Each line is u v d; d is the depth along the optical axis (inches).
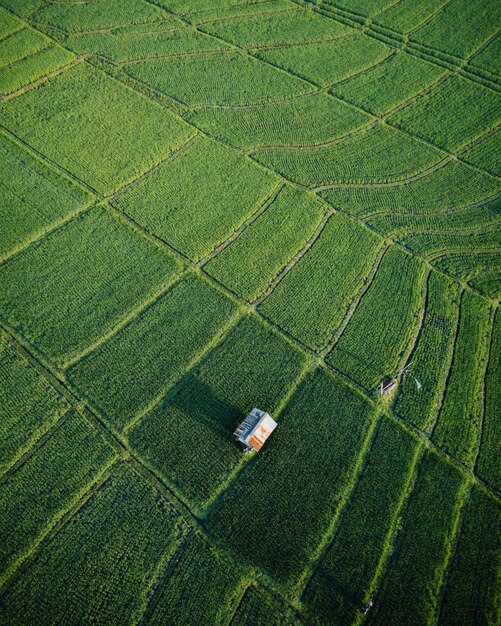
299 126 1903.3
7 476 1130.7
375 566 1119.6
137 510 1127.0
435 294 1569.9
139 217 1589.6
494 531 1198.9
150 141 1755.7
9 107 1755.7
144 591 1042.1
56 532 1085.1
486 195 1823.3
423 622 1074.1
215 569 1078.4
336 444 1261.1
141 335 1365.7
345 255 1608.0
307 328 1443.2
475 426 1348.4
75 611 1011.3
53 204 1565.0
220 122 1865.2
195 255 1534.2
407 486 1232.2
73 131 1736.0
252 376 1337.4
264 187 1721.2
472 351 1471.5
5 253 1446.9
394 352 1434.5
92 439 1196.5
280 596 1067.9
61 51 1940.2
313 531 1144.8
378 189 1785.2
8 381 1248.2
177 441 1221.1
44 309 1369.3
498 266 1659.7
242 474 1198.3
